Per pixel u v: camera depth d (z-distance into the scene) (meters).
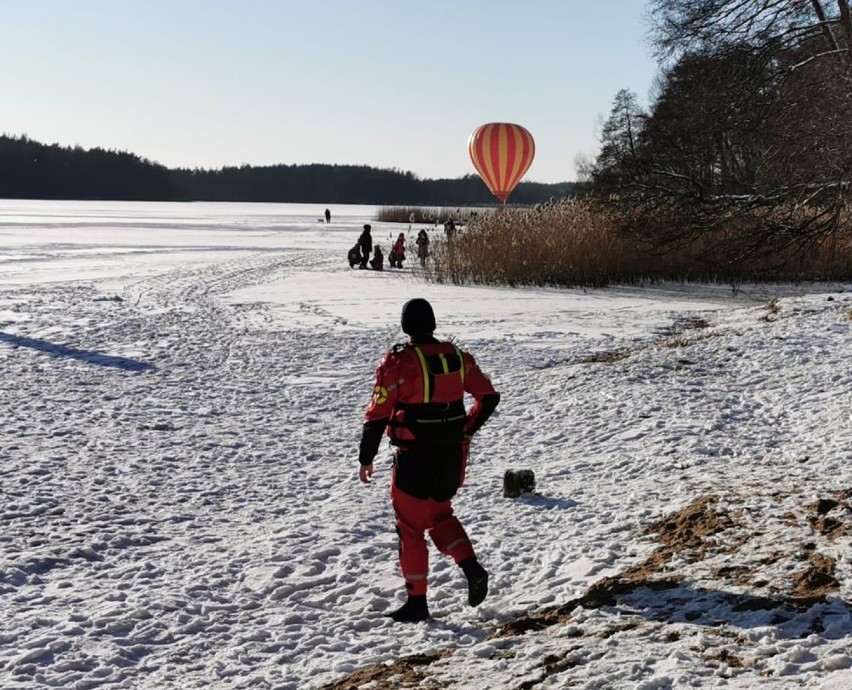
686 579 5.15
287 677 4.65
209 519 7.55
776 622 4.39
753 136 30.19
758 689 3.61
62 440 10.01
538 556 6.21
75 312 22.17
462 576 6.04
